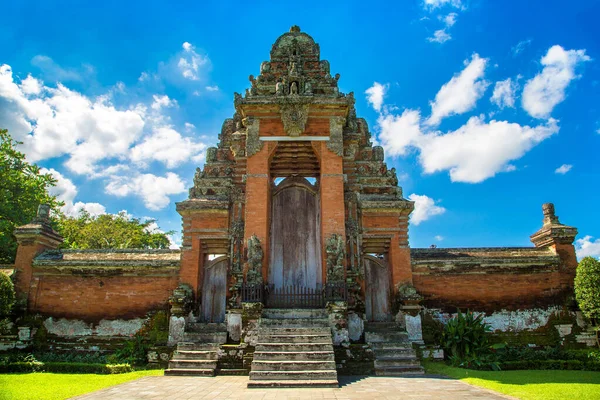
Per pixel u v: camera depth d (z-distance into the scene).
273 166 21.31
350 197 20.17
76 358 18.61
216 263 21.42
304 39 23.28
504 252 22.42
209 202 20.95
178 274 20.86
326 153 19.44
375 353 16.97
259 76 21.75
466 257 21.70
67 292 20.86
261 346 14.43
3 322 19.72
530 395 10.94
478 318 18.80
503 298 21.12
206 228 20.80
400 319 19.97
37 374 15.85
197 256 20.48
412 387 12.43
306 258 20.56
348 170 20.97
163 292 20.66
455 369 16.23
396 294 20.56
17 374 15.94
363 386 12.64
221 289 21.03
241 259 18.88
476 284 21.31
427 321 20.70
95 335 20.25
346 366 15.65
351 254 19.30
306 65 22.73
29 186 31.81
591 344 20.19
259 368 13.44
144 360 18.28
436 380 13.94
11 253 30.20
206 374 15.34
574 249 21.69
